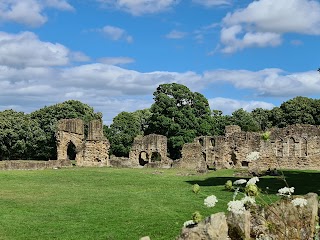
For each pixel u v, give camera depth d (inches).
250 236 471.2
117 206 1154.7
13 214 1058.1
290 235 458.3
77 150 2866.6
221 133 4092.0
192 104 3619.6
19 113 3737.7
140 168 2600.9
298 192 1275.8
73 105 3902.6
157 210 1080.8
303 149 2388.0
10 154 3560.5
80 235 849.5
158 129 3452.3
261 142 2488.9
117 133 3823.8
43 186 1612.9
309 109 3821.4
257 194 343.0
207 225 462.3
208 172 2268.7
